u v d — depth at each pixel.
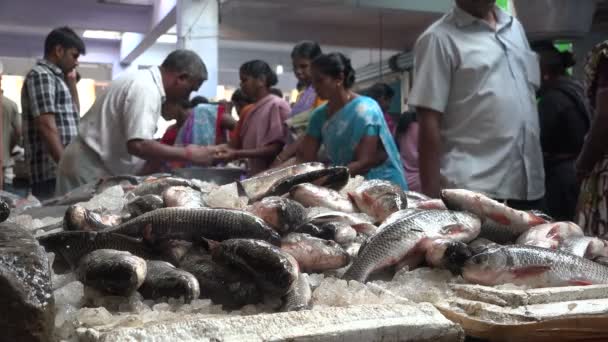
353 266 1.70
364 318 1.23
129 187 2.77
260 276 1.39
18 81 17.89
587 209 3.11
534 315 1.35
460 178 3.28
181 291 1.39
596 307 1.40
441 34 3.29
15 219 2.26
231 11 9.75
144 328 1.12
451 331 1.26
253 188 2.44
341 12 9.59
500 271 1.62
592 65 3.00
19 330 1.07
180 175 3.54
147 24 12.59
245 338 1.13
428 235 1.79
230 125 5.48
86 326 1.20
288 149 4.46
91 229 1.85
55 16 12.32
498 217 2.01
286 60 16.14
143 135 3.84
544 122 4.17
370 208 2.14
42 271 1.14
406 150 5.86
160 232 1.67
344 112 3.69
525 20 4.77
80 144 3.96
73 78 5.89
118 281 1.35
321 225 1.92
